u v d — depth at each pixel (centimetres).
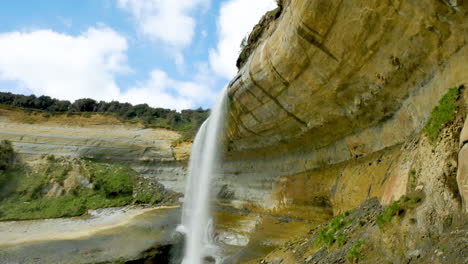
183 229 1831
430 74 625
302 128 1262
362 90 851
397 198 563
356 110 930
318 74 920
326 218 1173
